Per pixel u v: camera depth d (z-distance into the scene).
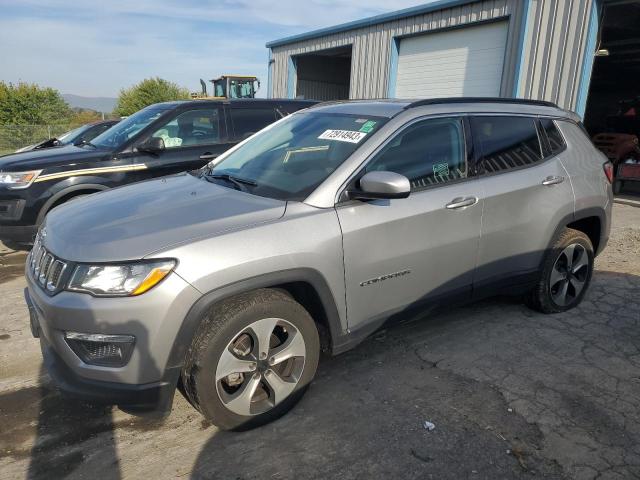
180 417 2.98
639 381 3.34
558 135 4.20
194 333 2.52
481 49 11.45
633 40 14.05
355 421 2.90
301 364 2.91
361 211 2.98
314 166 3.18
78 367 2.46
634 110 14.91
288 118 4.16
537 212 3.87
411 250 3.20
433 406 3.04
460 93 12.07
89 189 5.62
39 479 2.49
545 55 10.10
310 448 2.68
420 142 3.37
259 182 3.25
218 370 2.60
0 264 5.82
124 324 2.38
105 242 2.52
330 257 2.84
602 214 4.40
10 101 35.94
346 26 14.74
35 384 3.33
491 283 3.74
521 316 4.30
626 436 2.79
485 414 2.96
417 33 12.77
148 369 2.44
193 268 2.45
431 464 2.57
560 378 3.36
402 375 3.38
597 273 5.47
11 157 5.84
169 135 6.16
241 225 2.66
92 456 2.65
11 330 4.08
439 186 3.37
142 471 2.54
